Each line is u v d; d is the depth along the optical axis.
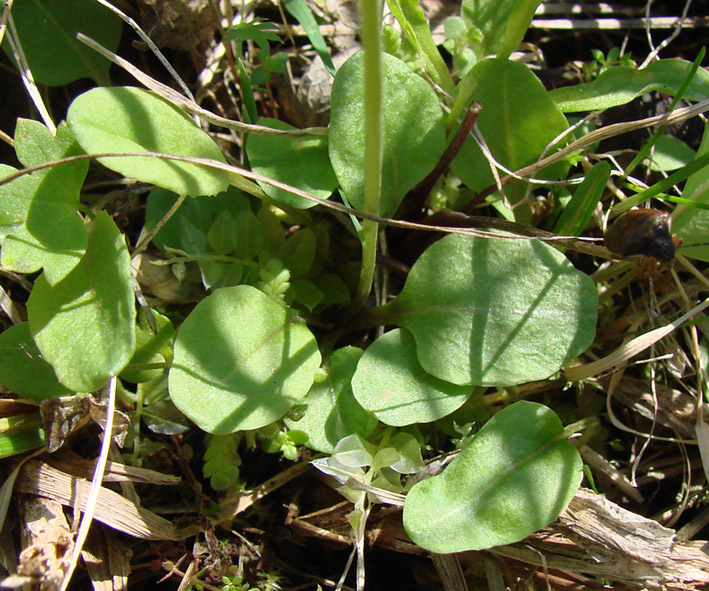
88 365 0.09
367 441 0.11
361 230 0.11
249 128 0.11
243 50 0.14
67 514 0.10
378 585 0.11
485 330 0.10
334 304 0.13
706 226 0.11
